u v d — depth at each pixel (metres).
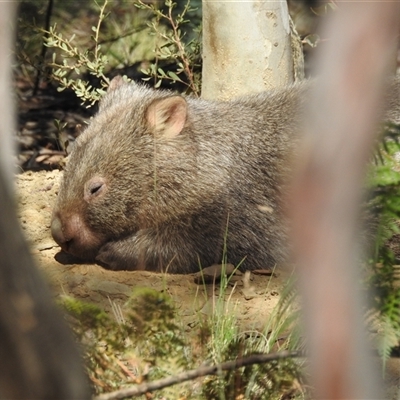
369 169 6.33
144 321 6.55
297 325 7.61
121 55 18.53
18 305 3.22
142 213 10.66
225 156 10.95
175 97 10.72
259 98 11.66
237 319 8.64
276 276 10.50
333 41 2.73
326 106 2.78
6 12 3.12
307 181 2.83
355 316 2.96
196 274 10.66
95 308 6.48
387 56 2.75
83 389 3.44
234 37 12.88
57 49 18.33
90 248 10.64
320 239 2.84
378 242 6.57
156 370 6.41
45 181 13.00
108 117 10.98
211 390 6.45
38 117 17.44
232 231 10.87
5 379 3.26
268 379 6.59
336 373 2.97
